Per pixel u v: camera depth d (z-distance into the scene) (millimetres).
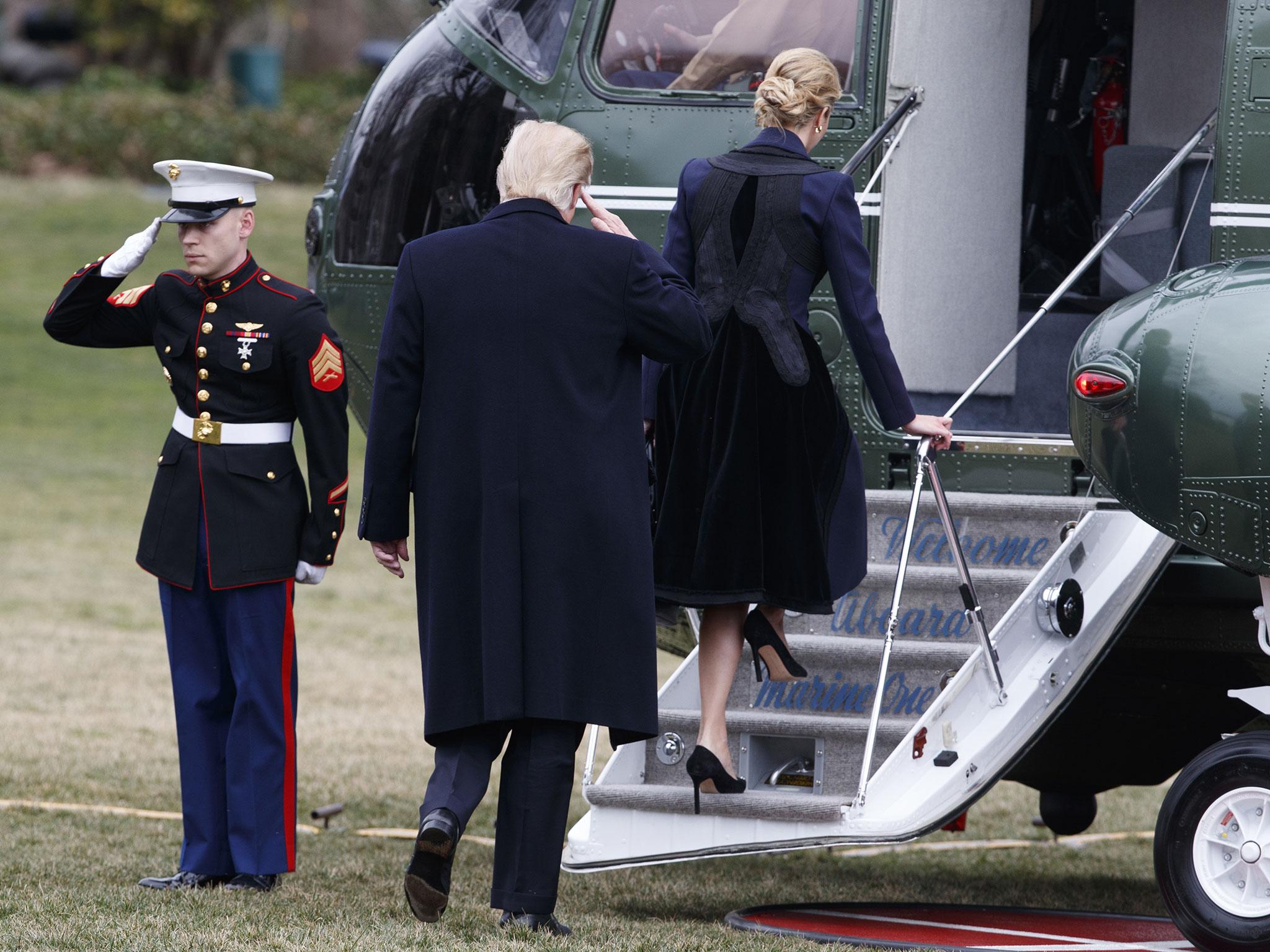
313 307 16688
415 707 31641
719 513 14625
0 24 137500
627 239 14383
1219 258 16984
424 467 14297
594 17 19828
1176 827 14461
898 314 19000
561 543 13969
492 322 14117
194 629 16812
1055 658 16000
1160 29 21375
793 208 14828
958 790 15328
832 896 19500
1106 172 20969
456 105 20500
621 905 17906
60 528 49844
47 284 82938
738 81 19203
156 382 74312
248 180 16594
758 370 14719
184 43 113750
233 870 16906
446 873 13891
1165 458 14430
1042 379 20641
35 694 30391
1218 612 18000
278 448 16750
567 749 14289
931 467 15461
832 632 17359
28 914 15047
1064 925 17000
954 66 19141
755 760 16516
